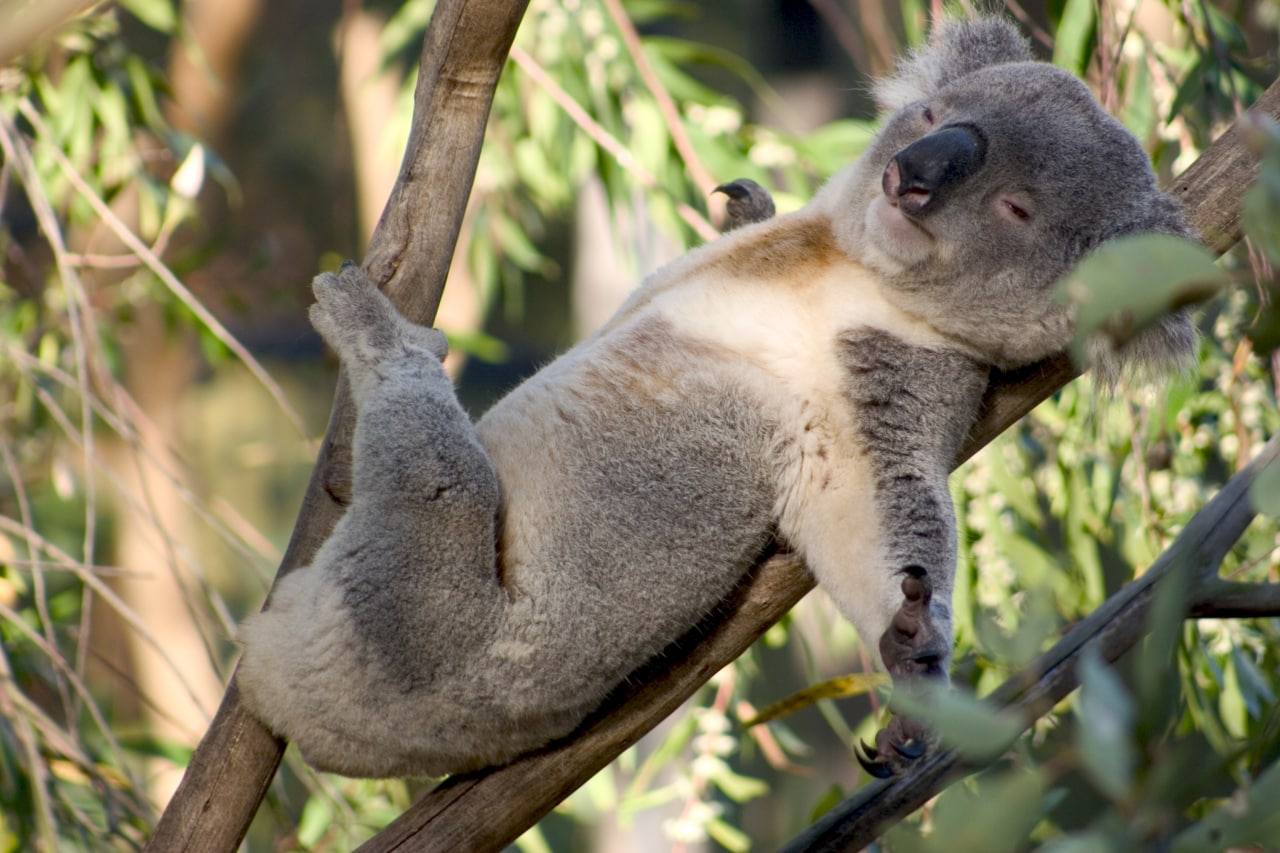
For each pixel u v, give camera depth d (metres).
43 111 13.02
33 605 12.35
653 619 6.26
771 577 6.53
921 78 7.74
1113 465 9.49
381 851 6.20
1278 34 11.22
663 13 12.55
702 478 6.34
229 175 11.98
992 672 8.55
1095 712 2.59
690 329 6.66
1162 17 10.52
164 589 16.33
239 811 6.29
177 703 16.05
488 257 13.59
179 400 18.00
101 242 14.50
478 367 23.27
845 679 6.43
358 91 15.91
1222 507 5.06
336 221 23.62
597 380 6.55
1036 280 6.43
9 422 13.05
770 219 7.24
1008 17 9.08
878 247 6.50
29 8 4.14
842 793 7.39
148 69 11.91
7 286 13.15
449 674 6.06
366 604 5.99
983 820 2.68
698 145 11.36
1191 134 9.90
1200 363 8.34
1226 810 2.51
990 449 9.55
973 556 9.38
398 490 6.00
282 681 6.12
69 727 8.65
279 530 23.45
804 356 6.57
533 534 6.30
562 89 11.59
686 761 11.79
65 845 8.64
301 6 25.62
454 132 6.17
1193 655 8.49
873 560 6.10
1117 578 12.76
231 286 18.78
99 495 16.67
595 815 11.13
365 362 6.17
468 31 5.95
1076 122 6.59
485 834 6.25
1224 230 6.33
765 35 19.03
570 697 6.21
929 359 6.57
